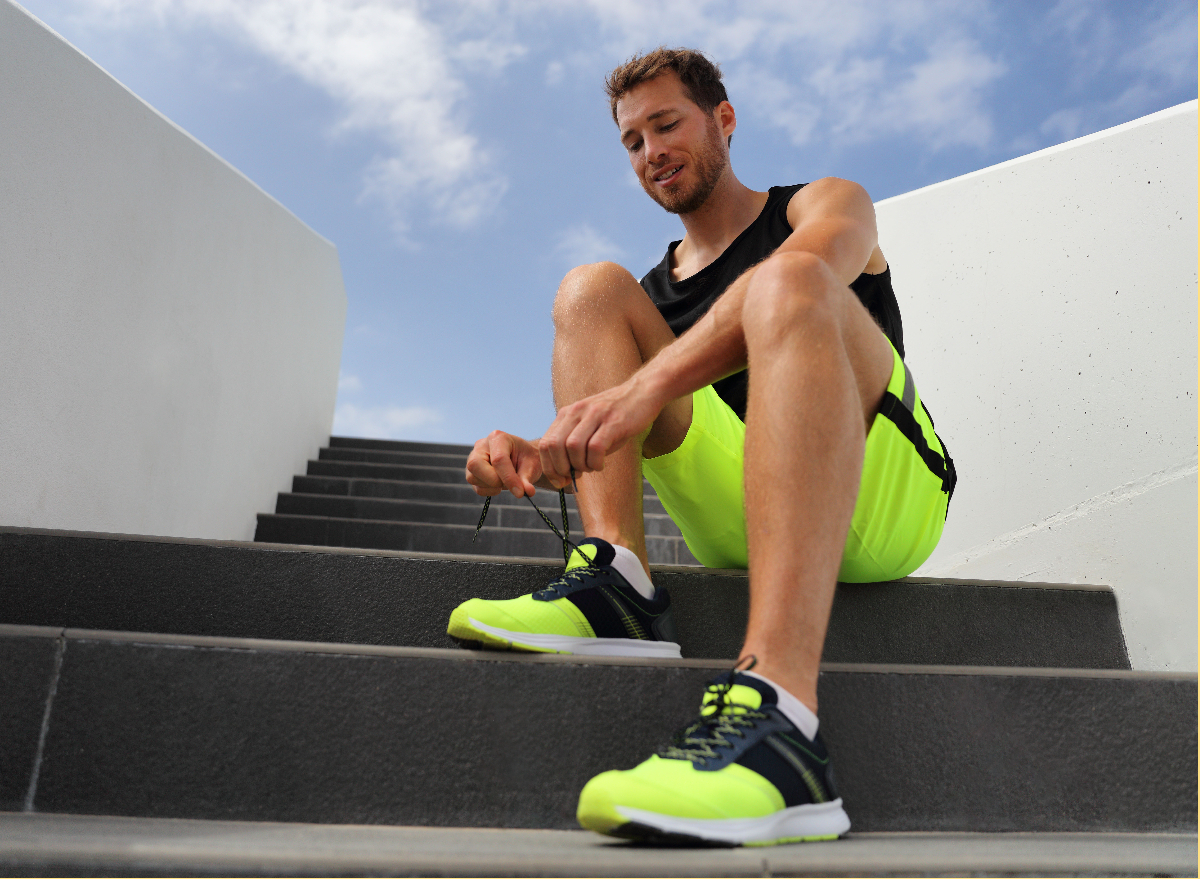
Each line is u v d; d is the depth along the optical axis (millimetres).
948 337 1697
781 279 754
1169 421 1293
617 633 842
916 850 599
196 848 523
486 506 844
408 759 728
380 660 751
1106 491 1359
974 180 1705
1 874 500
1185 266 1311
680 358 797
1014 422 1535
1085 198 1484
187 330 2381
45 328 1611
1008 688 803
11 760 692
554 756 743
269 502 3305
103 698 716
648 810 571
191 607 978
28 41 1538
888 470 942
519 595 1009
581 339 987
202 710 722
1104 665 1146
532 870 515
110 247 1884
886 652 1076
